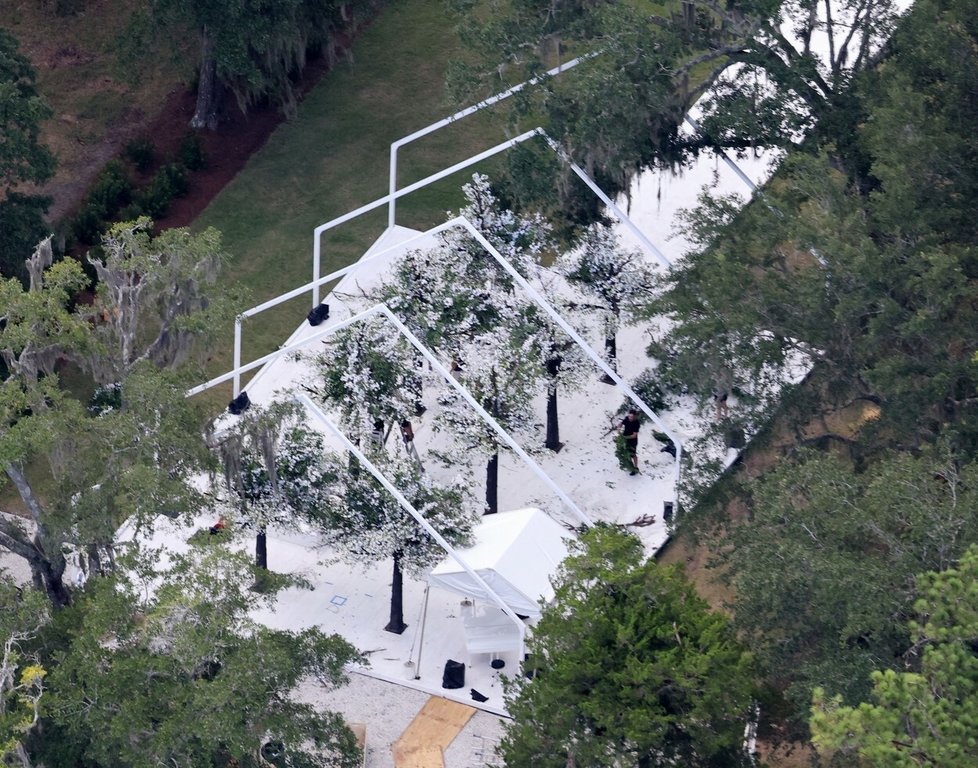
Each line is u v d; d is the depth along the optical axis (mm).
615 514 143500
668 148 150000
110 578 104438
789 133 146125
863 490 104875
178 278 121500
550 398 150125
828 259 118562
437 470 149625
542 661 101312
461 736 122688
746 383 124125
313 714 106688
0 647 101438
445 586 125125
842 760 97625
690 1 145375
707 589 131875
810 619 99000
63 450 111812
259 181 193500
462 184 191875
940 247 120000
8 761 100250
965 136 130875
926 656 85562
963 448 113062
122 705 97625
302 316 173500
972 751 82438
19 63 165625
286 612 135625
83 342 116688
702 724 95938
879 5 144000
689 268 131875
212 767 100938
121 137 198875
